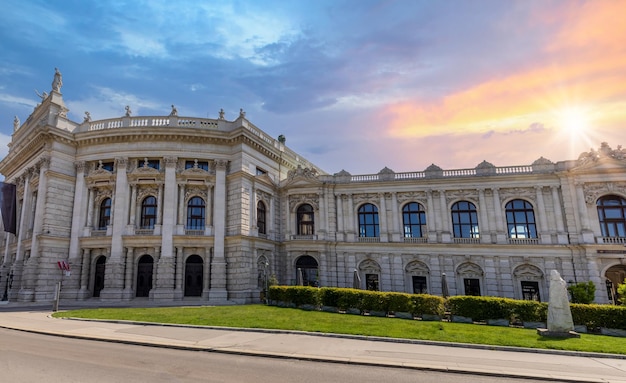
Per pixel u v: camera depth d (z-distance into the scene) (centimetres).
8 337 1697
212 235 3909
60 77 4294
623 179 3641
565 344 1686
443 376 1200
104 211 4069
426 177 4253
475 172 4147
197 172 4003
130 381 1006
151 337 1698
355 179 4541
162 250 3747
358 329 1966
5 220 4512
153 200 4041
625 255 3453
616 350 1589
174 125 4150
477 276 3925
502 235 3906
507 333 1970
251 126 4406
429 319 2436
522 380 1187
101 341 1644
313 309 2875
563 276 3653
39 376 1025
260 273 4100
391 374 1202
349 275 4269
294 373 1169
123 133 3984
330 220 4444
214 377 1082
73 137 4078
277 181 4825
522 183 3953
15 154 4709
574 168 3769
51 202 3822
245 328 1958
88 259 3856
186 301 3638
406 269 4144
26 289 3603
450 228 4097
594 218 3688
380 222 4322
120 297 3628
